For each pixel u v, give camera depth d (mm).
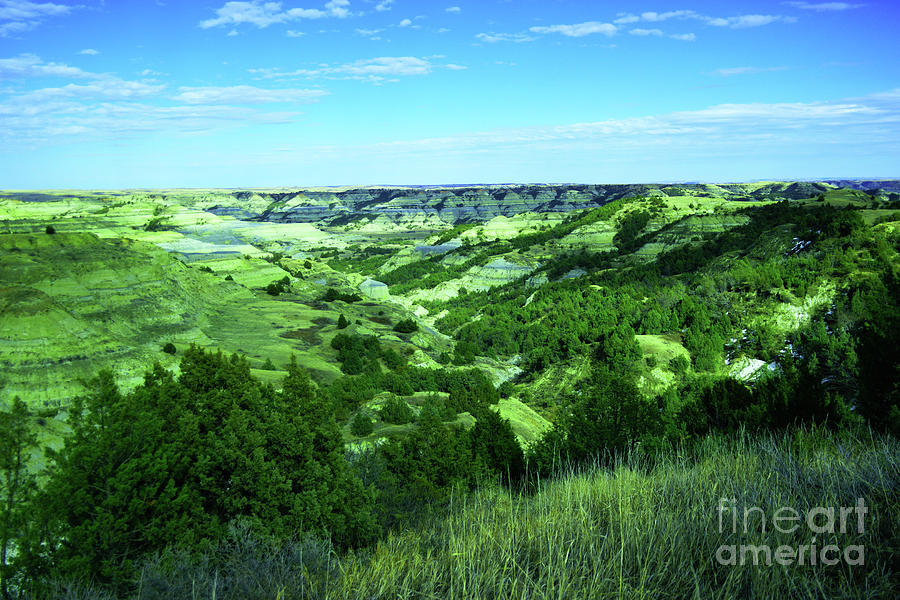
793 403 13047
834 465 4828
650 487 4945
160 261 68125
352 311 89875
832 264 69375
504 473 20188
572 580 3301
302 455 11789
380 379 51438
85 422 9445
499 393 50219
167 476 10195
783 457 5426
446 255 191625
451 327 113562
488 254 172750
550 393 60344
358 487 12438
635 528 3764
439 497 13312
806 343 54156
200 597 5312
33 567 8023
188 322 60062
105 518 8398
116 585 7922
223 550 8820
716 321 65812
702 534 3730
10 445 8766
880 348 10828
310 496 10922
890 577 3066
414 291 157375
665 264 114125
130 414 9680
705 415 19797
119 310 55188
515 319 100875
